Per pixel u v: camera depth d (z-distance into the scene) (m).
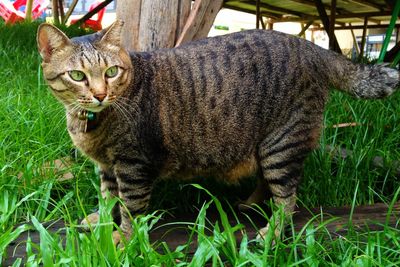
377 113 1.41
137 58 1.00
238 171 1.07
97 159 1.02
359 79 1.05
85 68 0.93
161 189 1.15
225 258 0.94
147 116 0.99
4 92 1.46
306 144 1.04
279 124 1.03
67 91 0.95
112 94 0.95
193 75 1.01
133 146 0.98
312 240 0.92
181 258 0.93
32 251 0.93
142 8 1.29
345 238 0.95
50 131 1.26
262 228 1.03
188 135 1.02
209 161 1.04
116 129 0.97
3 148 1.18
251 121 1.02
